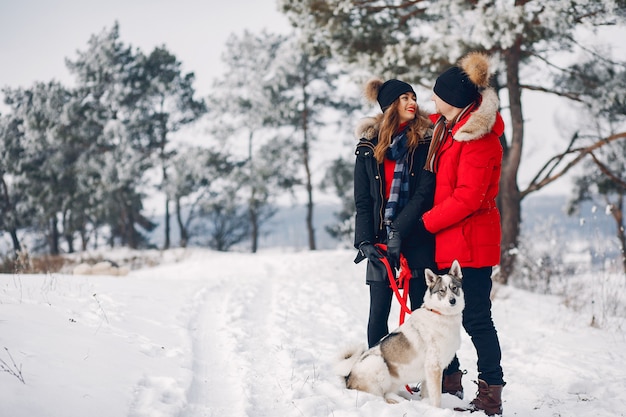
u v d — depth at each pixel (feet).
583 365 18.35
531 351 20.57
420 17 49.57
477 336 12.92
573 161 47.70
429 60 42.01
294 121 100.37
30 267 40.50
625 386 15.90
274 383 15.05
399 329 13.15
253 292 31.37
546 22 37.24
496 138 12.72
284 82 98.22
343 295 31.32
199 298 27.32
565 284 33.60
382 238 13.89
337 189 100.12
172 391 13.17
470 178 12.30
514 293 33.83
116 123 102.78
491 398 12.60
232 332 20.66
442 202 12.64
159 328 19.21
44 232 120.78
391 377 13.11
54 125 102.89
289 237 138.51
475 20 38.68
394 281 13.01
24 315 16.19
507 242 45.91
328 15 46.50
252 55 103.24
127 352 15.19
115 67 107.34
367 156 13.65
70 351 13.87
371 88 14.33
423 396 13.46
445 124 13.26
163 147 110.11
